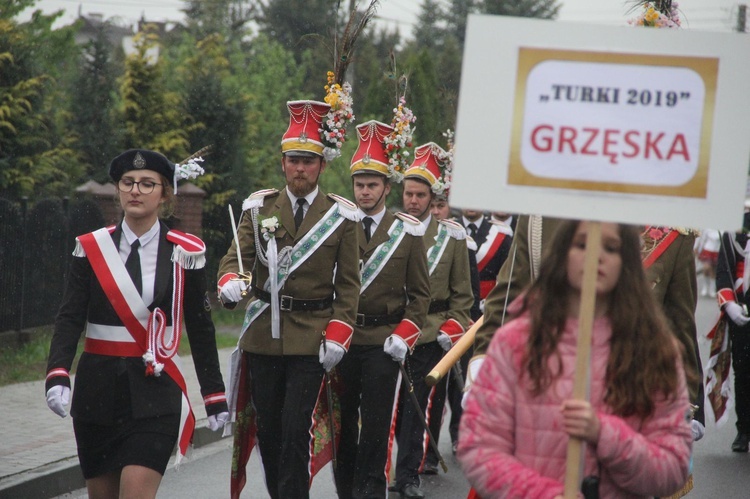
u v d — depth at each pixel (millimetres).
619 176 6195
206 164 37938
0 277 25250
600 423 6059
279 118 46719
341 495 14312
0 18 31844
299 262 12766
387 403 14070
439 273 16344
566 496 6039
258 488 15789
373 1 13625
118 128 37406
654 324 6430
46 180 33000
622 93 6191
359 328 14234
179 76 40406
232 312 37594
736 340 19156
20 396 20391
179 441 10195
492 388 6449
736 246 19219
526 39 6242
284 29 64812
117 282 10133
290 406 12617
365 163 14945
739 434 19203
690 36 6141
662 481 6254
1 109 29609
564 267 6438
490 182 6285
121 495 9898
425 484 16203
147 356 9969
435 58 78375
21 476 14172
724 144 6137
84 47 38531
